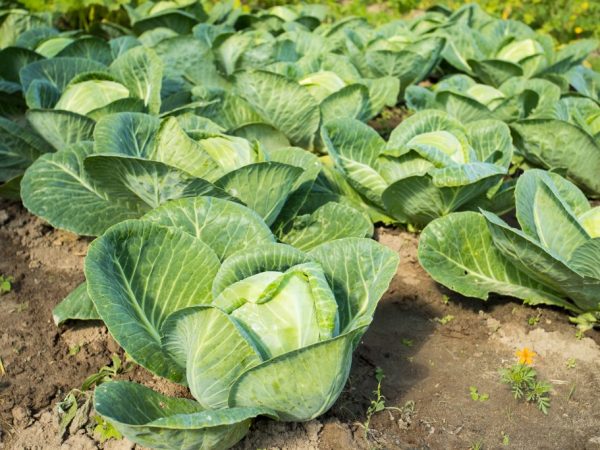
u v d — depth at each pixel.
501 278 1.59
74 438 1.29
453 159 1.70
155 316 1.25
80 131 1.86
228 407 1.15
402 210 1.79
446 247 1.57
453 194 1.63
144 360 1.19
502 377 1.43
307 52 2.75
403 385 1.43
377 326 1.59
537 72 2.74
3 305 1.63
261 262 1.21
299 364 1.08
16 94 2.15
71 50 2.38
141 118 1.64
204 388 1.15
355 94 2.07
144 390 1.18
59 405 1.34
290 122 2.07
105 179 1.51
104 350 1.49
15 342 1.52
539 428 1.34
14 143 1.90
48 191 1.63
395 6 4.31
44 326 1.56
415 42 2.68
